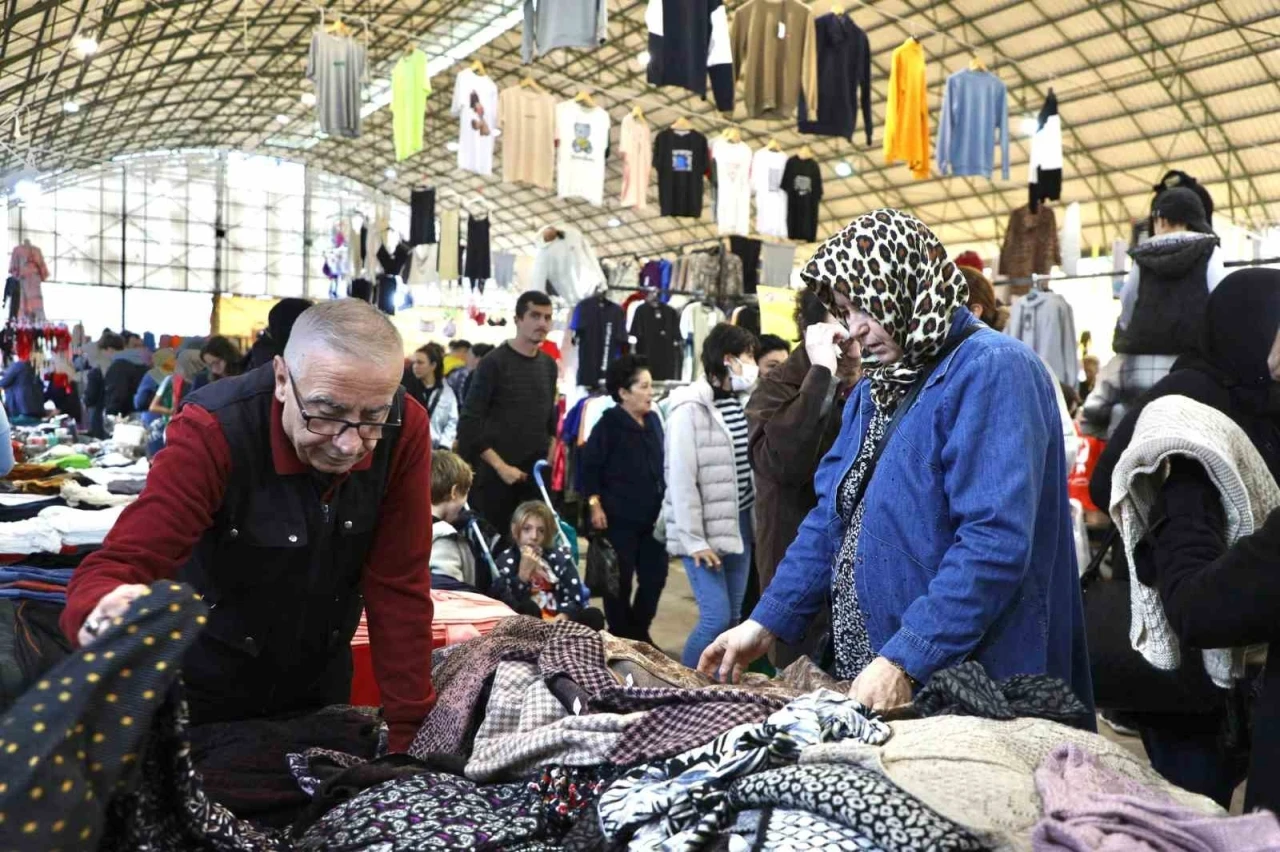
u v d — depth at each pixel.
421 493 1.68
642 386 4.65
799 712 1.25
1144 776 1.20
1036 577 1.66
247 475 1.50
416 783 1.41
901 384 1.75
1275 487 1.66
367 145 27.27
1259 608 1.34
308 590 1.60
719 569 3.96
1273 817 0.99
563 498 7.42
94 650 0.96
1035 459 1.59
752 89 7.23
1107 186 18.53
